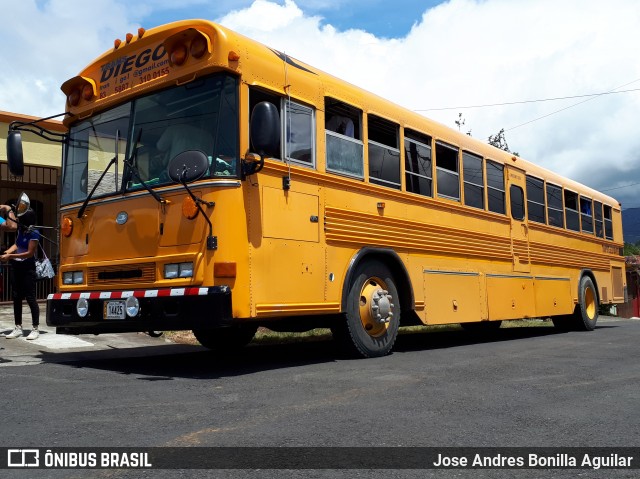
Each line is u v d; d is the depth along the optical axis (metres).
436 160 9.04
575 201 13.54
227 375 5.86
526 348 8.68
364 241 7.43
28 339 8.56
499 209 10.59
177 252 5.94
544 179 12.27
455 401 4.77
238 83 6.04
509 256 10.69
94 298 6.38
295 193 6.54
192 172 5.89
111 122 6.85
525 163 11.66
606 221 15.19
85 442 3.61
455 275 9.16
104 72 6.98
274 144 5.76
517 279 10.86
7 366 6.46
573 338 10.68
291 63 6.78
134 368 6.36
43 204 14.73
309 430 3.88
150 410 4.36
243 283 5.82
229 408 4.43
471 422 4.17
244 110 6.04
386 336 7.66
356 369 6.27
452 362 6.93
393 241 7.93
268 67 6.39
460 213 9.45
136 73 6.64
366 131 7.68
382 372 6.07
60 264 7.03
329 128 7.12
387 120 8.09
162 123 6.40
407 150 8.45
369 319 7.40
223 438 3.69
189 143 6.15
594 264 14.05
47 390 5.06
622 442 3.80
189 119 6.20
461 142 9.68
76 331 6.91
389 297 7.67
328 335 10.73
